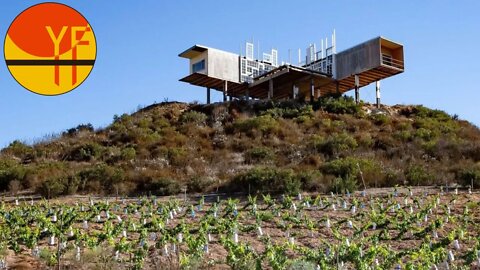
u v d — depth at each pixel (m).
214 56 40.75
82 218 13.95
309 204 15.66
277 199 17.06
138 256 9.41
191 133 31.42
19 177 21.17
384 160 23.72
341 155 25.34
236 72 41.88
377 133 30.70
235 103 37.19
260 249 10.80
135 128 32.44
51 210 15.05
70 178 20.06
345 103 36.03
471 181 17.72
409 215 13.55
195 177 20.48
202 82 42.34
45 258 9.52
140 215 14.89
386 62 37.22
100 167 21.41
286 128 31.47
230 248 9.73
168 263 9.33
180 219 13.98
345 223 13.35
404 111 37.75
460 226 12.65
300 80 40.06
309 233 12.42
